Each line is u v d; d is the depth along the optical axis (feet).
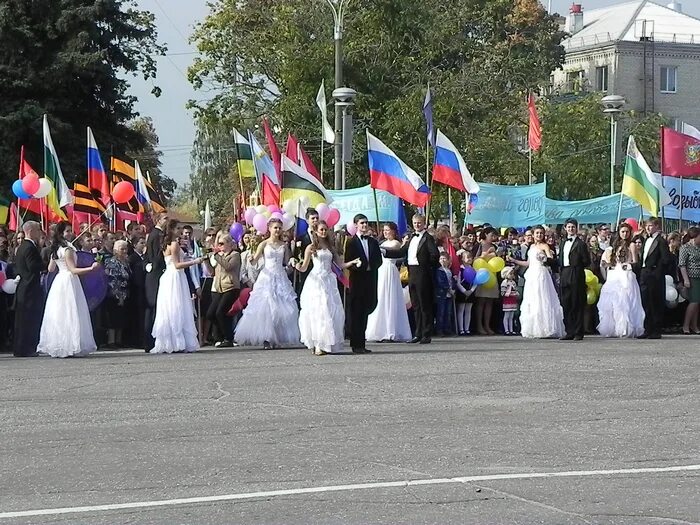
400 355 63.41
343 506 28.12
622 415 41.88
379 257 65.62
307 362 59.57
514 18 241.35
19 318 66.13
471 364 58.13
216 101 168.66
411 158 153.58
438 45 163.22
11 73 160.04
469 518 26.94
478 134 164.55
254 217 74.95
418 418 41.06
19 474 32.35
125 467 33.12
